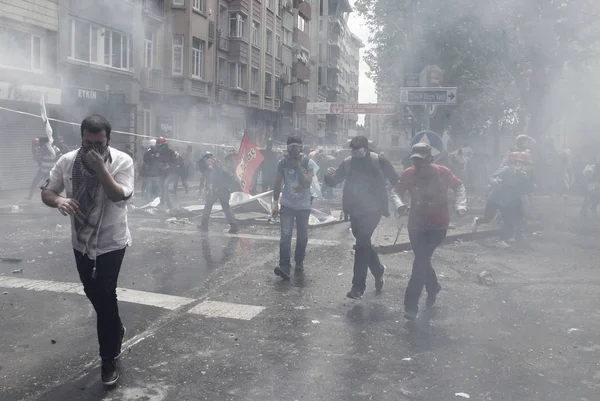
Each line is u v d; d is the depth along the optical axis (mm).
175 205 15102
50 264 7238
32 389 3725
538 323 5348
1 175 17969
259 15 38594
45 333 4754
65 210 3611
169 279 6711
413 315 5332
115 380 3805
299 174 6965
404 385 3910
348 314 5547
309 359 4352
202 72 30578
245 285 6551
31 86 18172
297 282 6770
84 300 5676
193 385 3848
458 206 5508
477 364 4309
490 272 7352
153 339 4691
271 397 3691
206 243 9250
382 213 6016
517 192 9453
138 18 24812
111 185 3607
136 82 24156
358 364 4270
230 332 4918
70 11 20234
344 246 9250
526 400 3709
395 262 8047
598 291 6559
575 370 4215
